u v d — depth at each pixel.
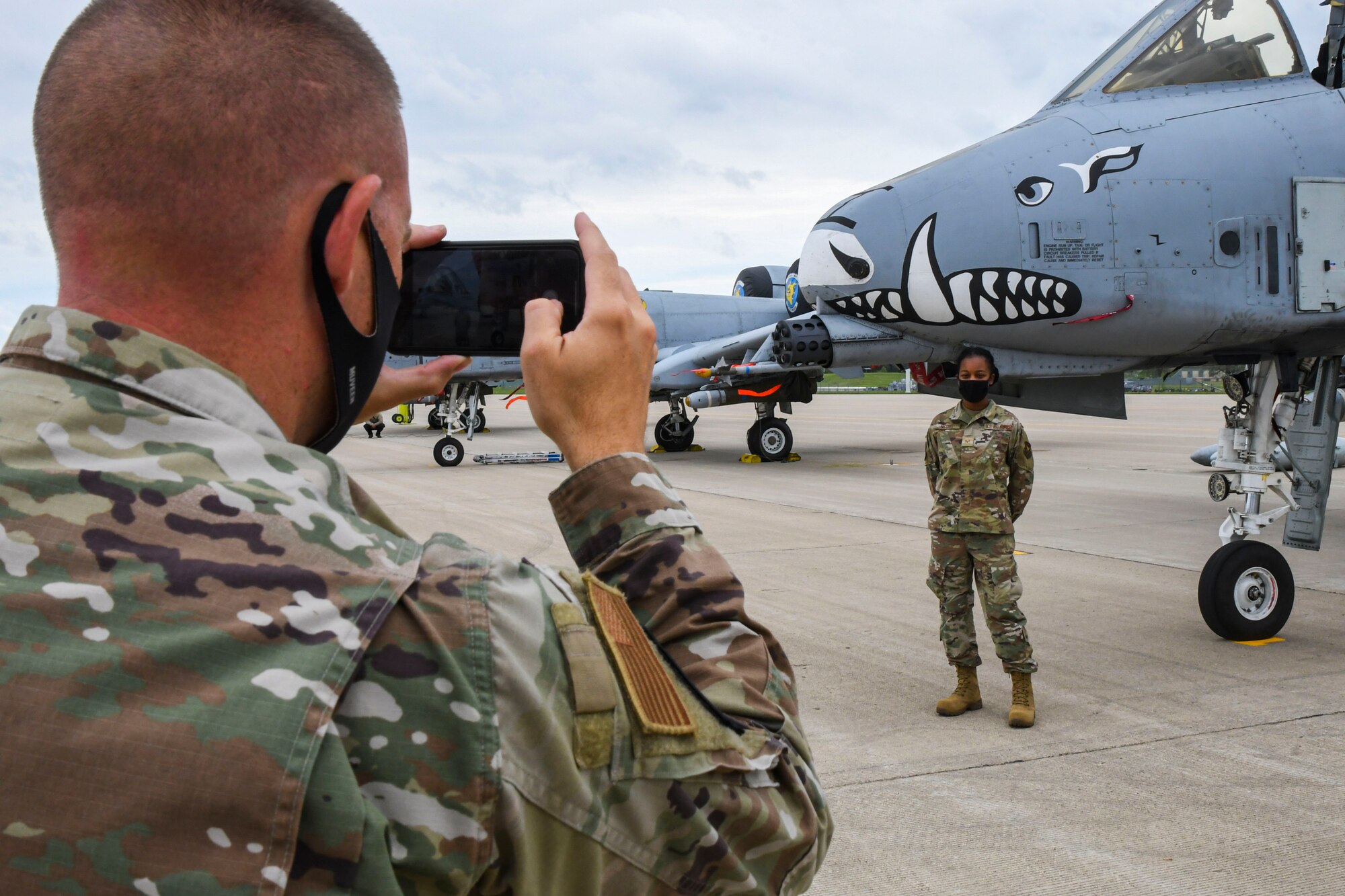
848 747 4.47
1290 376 6.05
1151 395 58.38
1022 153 6.14
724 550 9.36
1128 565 8.56
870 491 14.08
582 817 0.70
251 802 0.59
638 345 0.93
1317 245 5.88
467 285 1.05
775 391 17.31
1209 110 6.06
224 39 0.71
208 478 0.67
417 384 0.94
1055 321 5.94
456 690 0.66
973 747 4.44
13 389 0.67
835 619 6.73
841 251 6.48
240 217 0.70
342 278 0.74
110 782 0.59
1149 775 4.10
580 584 0.82
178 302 0.71
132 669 0.60
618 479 0.90
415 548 0.73
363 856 0.60
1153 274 5.83
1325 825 3.61
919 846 3.48
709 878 0.77
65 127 0.70
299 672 0.62
